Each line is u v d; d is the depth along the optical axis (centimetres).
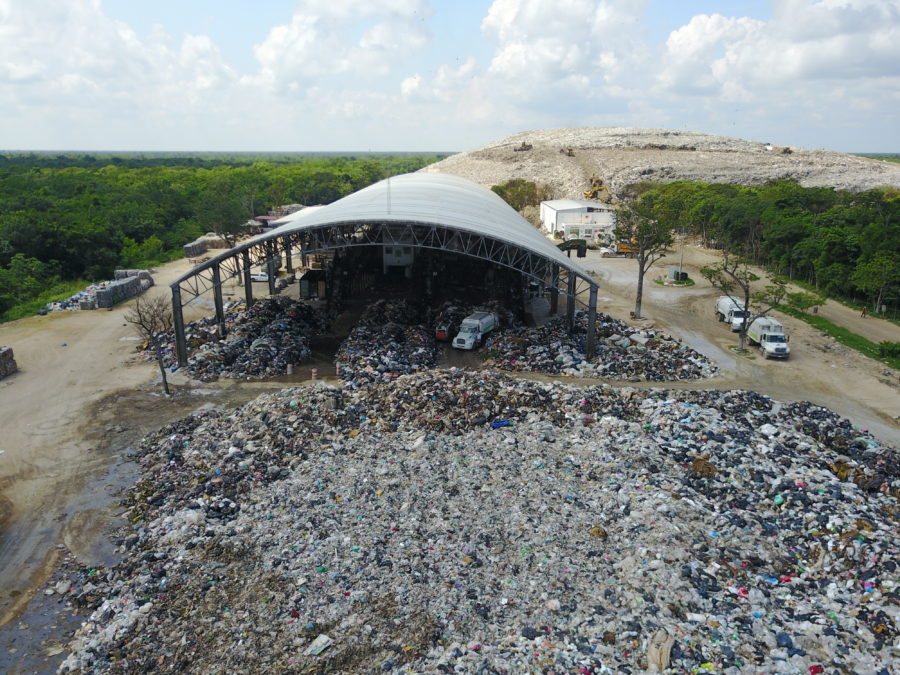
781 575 1773
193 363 3816
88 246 7538
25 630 1741
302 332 4441
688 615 1597
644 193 11462
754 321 4297
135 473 2594
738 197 8988
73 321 4991
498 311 4825
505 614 1631
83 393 3481
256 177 15812
